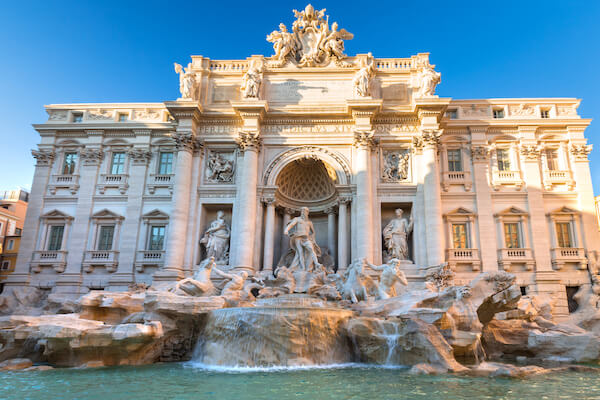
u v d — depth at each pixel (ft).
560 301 102.63
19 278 112.88
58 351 59.77
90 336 58.18
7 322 64.18
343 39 123.85
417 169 109.91
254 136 110.52
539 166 114.32
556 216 110.52
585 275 105.50
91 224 117.19
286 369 55.98
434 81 112.47
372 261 101.91
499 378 49.29
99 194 118.93
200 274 86.89
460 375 50.83
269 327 60.34
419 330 57.77
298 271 97.50
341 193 109.29
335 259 111.96
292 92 118.01
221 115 114.83
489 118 118.01
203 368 57.67
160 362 65.00
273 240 108.68
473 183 113.39
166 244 109.50
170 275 102.53
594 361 66.74
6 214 176.14
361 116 110.42
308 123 115.14
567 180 112.16
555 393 41.73
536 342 73.61
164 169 121.80
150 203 117.29
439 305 69.82
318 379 48.34
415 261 104.42
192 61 122.21
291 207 119.55
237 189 111.86
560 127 115.85
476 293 70.33
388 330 60.70
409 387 43.78
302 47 122.42
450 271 98.22
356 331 62.03
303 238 101.76
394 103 116.06
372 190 109.19
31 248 115.65
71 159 124.47
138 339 58.80
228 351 61.11
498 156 116.67
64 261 114.21
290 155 113.19
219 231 110.22
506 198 112.06
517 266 106.83
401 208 112.57
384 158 113.50
